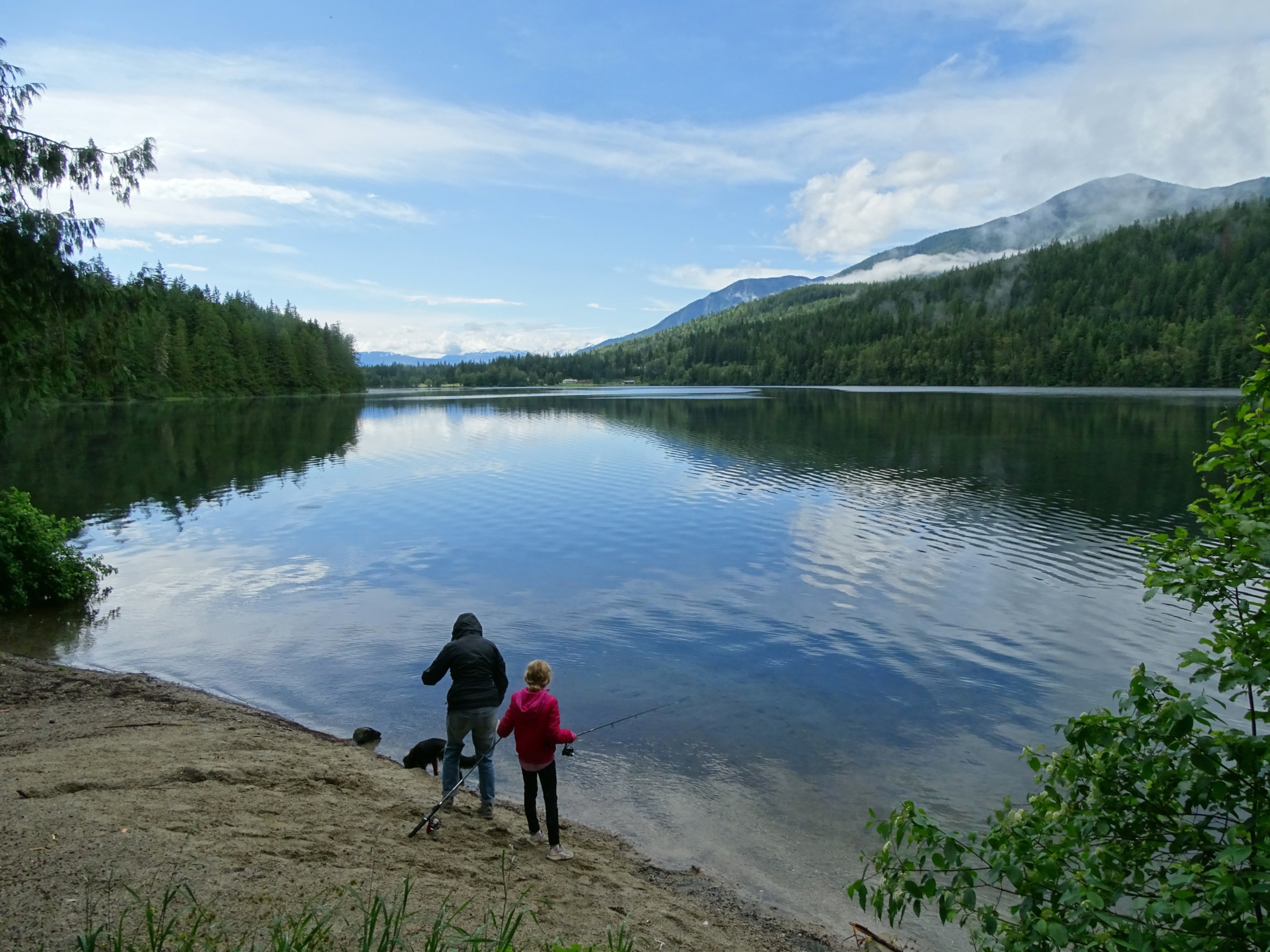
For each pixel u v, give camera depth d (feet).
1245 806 12.53
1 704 30.89
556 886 18.81
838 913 20.24
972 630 43.78
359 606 49.29
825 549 63.77
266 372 429.79
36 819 16.58
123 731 27.12
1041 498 85.15
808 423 197.88
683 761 28.68
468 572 57.26
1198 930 11.23
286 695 35.29
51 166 36.11
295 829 18.63
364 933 11.89
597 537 69.00
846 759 28.78
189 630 44.68
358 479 106.42
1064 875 12.55
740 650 40.75
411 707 33.94
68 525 52.65
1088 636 42.91
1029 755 14.69
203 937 12.10
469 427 199.93
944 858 13.11
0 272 36.47
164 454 139.03
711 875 21.75
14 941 11.66
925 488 93.30
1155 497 84.48
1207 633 42.96
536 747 20.85
